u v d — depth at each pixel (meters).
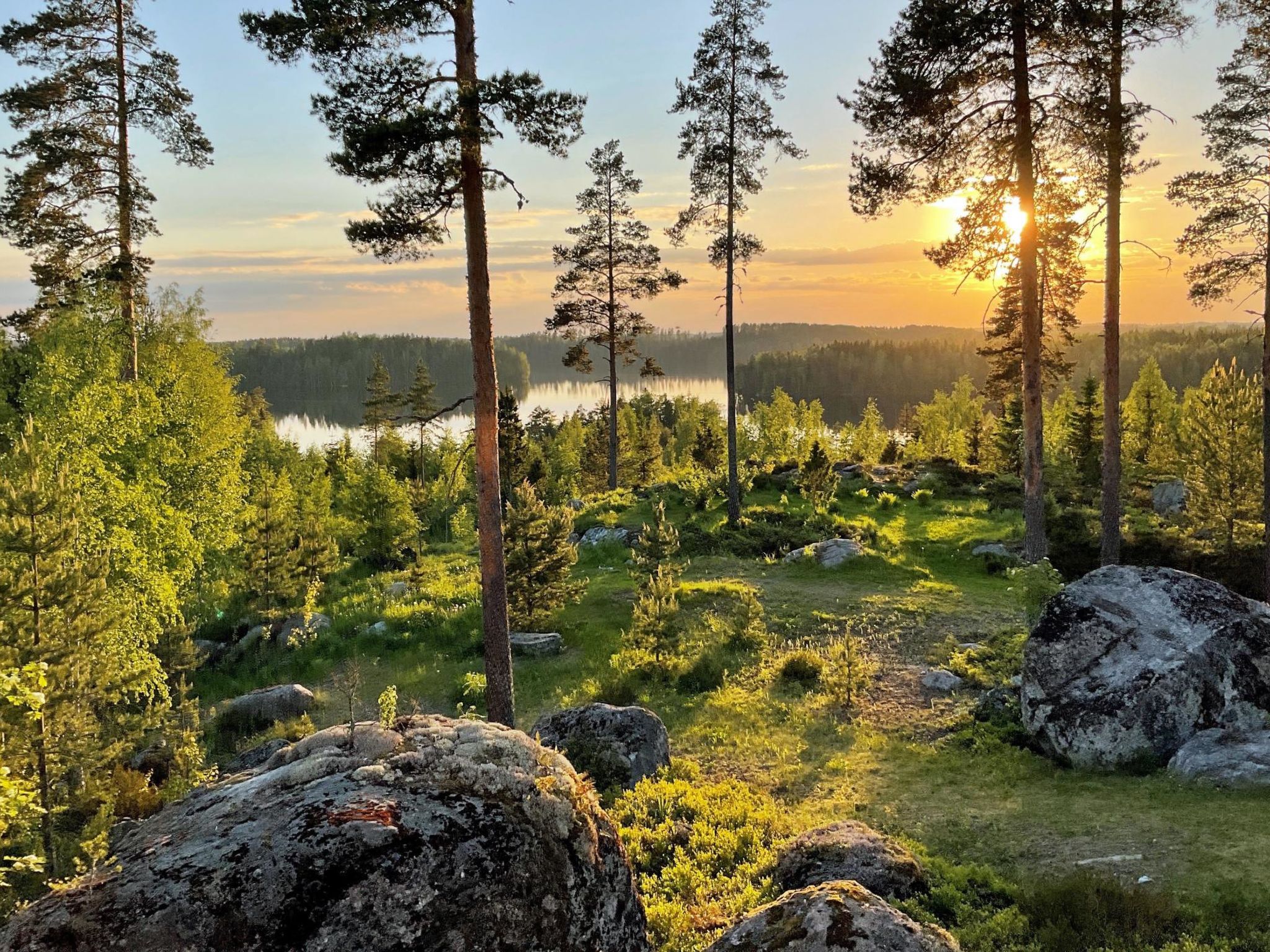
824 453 34.19
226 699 22.50
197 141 23.97
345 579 41.34
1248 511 24.09
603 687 17.33
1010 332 27.83
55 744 12.02
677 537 26.91
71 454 18.91
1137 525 27.77
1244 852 8.08
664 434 110.19
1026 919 7.25
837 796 11.65
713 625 20.80
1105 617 12.72
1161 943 6.76
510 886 4.85
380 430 87.12
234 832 4.82
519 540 22.80
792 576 25.30
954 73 18.45
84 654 13.17
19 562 13.76
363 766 5.42
